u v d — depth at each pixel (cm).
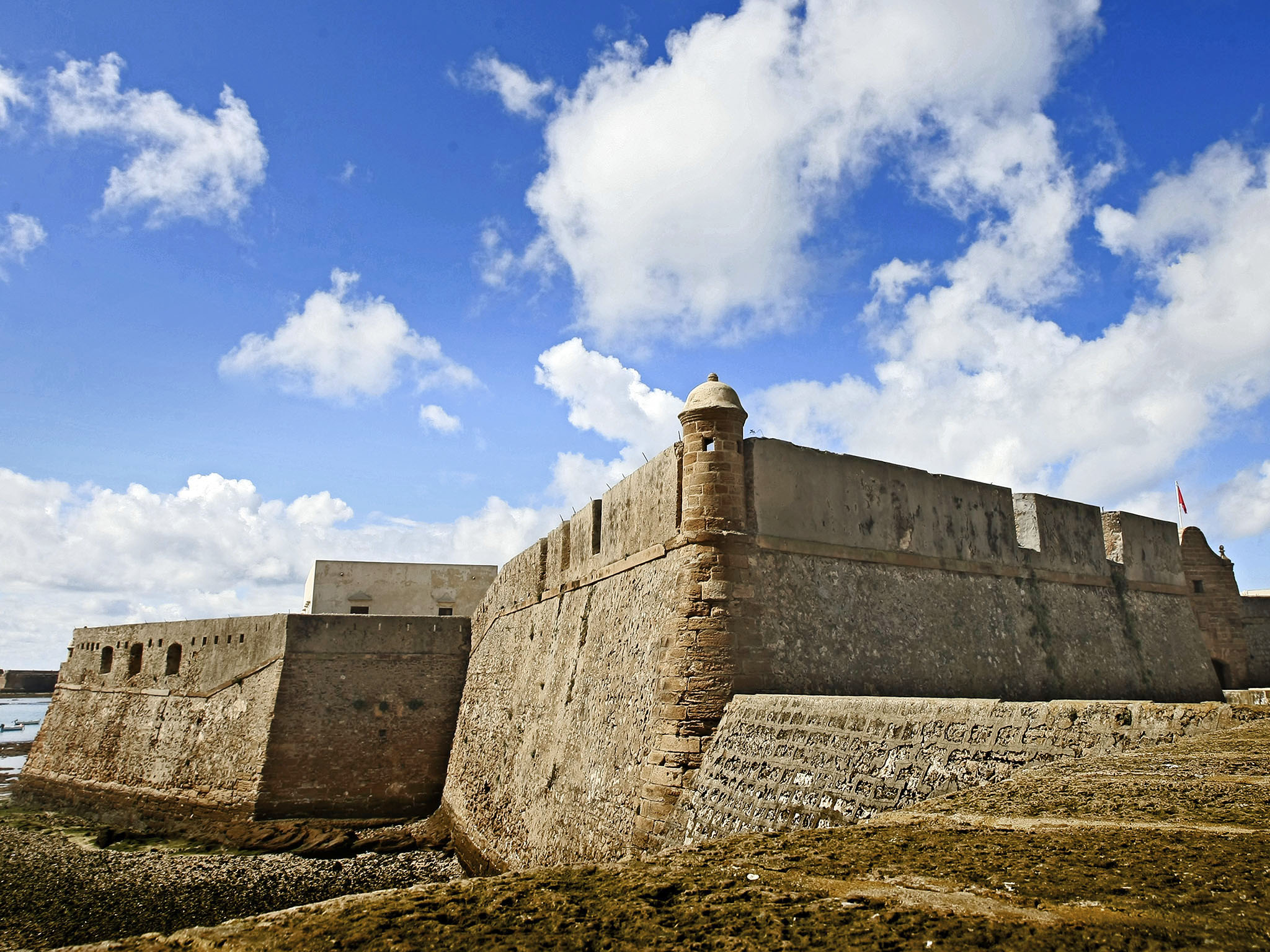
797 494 1688
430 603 4531
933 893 543
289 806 2920
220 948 523
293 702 3016
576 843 1702
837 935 486
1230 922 453
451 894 602
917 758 985
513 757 2361
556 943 500
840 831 737
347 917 559
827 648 1609
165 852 2817
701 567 1532
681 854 702
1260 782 687
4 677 11725
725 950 479
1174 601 2594
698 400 1631
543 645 2414
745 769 1253
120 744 3647
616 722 1688
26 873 2583
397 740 3089
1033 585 2134
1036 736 906
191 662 3522
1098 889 520
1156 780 734
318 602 4350
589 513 2211
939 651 1814
